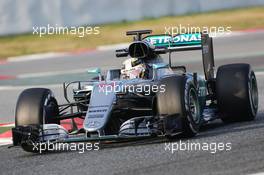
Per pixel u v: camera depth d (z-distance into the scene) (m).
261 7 125.25
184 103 31.14
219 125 36.62
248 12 120.94
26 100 32.38
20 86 68.88
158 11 117.62
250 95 36.25
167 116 30.31
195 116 32.94
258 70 65.88
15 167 28.81
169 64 36.94
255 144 29.59
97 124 30.09
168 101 31.06
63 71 81.19
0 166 29.38
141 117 30.97
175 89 31.17
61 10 111.25
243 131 33.28
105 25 114.06
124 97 32.09
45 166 28.33
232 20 114.88
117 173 25.84
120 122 33.06
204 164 26.39
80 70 80.75
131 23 115.50
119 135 30.08
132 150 30.08
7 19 111.62
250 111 36.25
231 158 27.09
